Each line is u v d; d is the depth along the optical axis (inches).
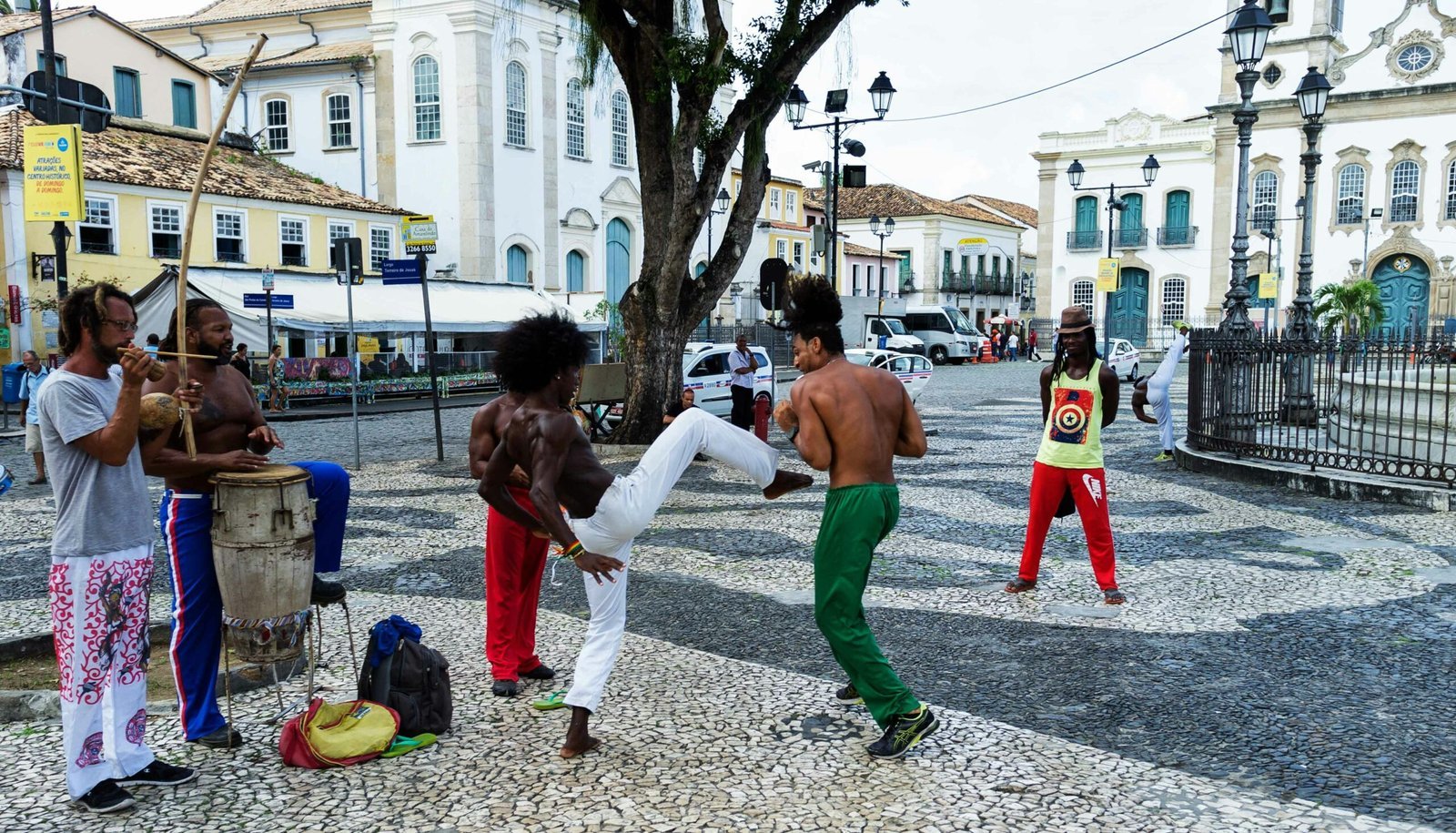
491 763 160.4
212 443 163.9
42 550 324.5
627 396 565.0
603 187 1433.3
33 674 204.5
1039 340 2048.5
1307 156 619.8
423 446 604.1
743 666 207.2
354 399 500.1
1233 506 385.1
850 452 162.1
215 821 141.8
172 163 1018.1
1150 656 213.9
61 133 502.6
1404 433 445.1
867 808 145.2
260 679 193.2
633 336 558.6
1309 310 626.2
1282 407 577.9
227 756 162.2
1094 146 1991.9
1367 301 1526.8
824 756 163.0
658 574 286.8
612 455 533.3
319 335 1001.5
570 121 1365.7
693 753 163.9
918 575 285.3
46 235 877.2
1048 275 2053.4
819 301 167.6
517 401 186.5
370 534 343.9
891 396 167.5
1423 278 1664.6
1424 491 371.2
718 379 759.1
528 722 177.3
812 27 540.1
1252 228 1782.7
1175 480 452.4
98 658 142.8
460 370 1122.7
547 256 1333.7
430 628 234.4
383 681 169.0
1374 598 255.8
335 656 212.4
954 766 159.3
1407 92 1632.6
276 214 1062.4
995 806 145.8
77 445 138.7
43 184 505.7
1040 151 2034.9
